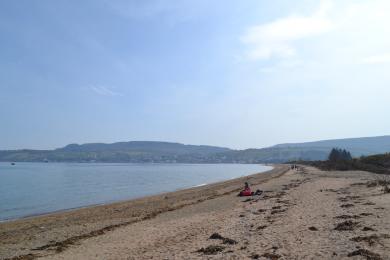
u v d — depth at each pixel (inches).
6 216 1412.4
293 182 2213.3
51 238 882.1
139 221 1038.4
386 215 772.0
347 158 4734.3
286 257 514.0
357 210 866.8
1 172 4953.3
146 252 637.3
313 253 519.8
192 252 596.7
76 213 1350.9
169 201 1593.3
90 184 2994.6
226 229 780.6
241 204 1253.1
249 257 532.1
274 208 1036.5
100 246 727.1
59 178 3718.0
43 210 1571.1
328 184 1788.9
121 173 4904.0
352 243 550.0
